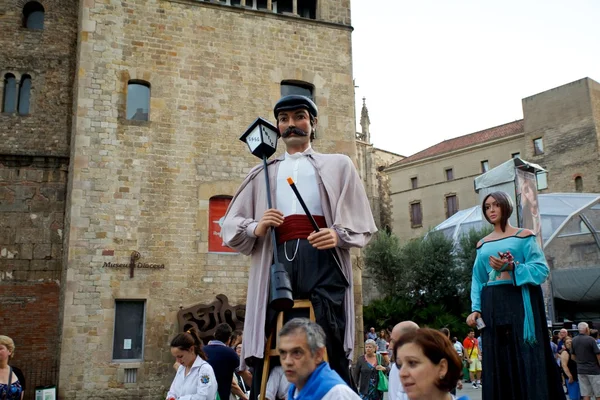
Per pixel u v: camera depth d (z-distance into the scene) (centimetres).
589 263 2983
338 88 2195
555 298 2975
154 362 1794
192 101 2008
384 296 3691
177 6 2053
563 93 5031
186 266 1888
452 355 316
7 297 1919
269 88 2108
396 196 5972
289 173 446
